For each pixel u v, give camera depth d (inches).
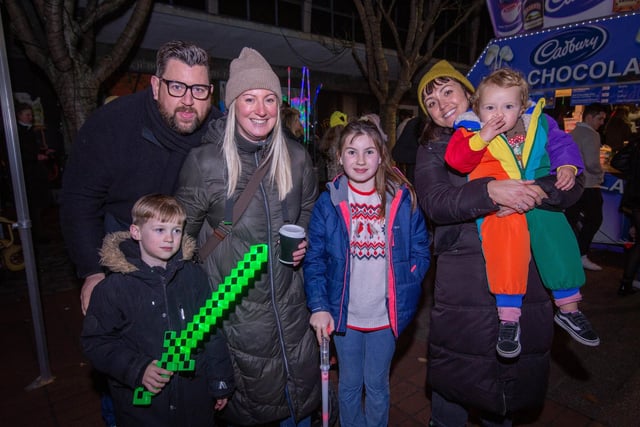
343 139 81.5
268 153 75.8
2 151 252.8
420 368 126.2
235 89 70.9
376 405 87.3
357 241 84.0
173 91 73.3
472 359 74.5
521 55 243.8
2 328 157.0
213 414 78.3
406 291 83.4
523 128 71.5
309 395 81.6
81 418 106.0
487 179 67.2
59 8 187.3
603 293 185.0
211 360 74.0
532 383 74.7
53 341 146.5
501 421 85.7
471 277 73.4
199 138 82.8
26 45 201.2
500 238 68.3
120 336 71.0
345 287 82.0
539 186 65.9
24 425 103.8
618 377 119.9
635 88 207.6
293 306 78.7
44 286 203.5
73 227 79.2
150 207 69.4
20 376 125.0
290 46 527.5
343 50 567.5
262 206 75.4
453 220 70.4
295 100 557.3
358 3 426.3
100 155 78.0
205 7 454.0
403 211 83.4
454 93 75.3
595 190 203.9
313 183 86.1
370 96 644.7
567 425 100.6
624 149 181.9
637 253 176.4
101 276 78.4
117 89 426.3
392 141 446.6
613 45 211.8
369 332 86.4
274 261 75.5
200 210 75.1
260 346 76.0
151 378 65.8
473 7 443.2
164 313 71.3
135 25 213.0
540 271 70.0
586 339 68.6
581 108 255.1
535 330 72.9
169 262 72.8
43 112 390.6
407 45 432.8
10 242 214.7
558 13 227.6
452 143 69.9
